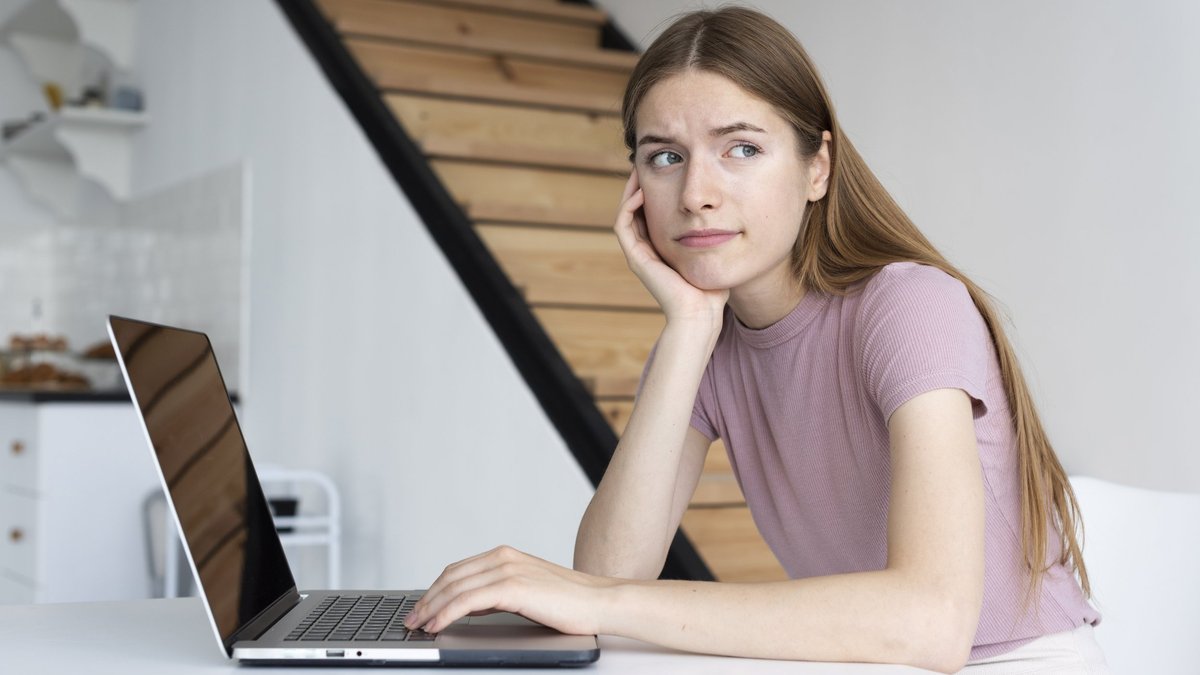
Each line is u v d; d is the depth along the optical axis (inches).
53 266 221.5
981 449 47.6
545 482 92.0
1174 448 73.9
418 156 113.9
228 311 153.2
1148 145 76.0
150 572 138.4
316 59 129.3
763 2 118.3
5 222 216.5
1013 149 86.7
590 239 115.9
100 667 36.4
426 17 144.9
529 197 122.4
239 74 150.3
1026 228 85.4
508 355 96.7
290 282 136.3
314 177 130.2
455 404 104.0
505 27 149.3
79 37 202.1
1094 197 79.8
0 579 151.6
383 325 115.9
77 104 186.7
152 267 180.2
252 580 41.2
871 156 102.5
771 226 47.4
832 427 50.6
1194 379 72.7
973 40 90.7
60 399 139.6
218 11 156.9
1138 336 76.4
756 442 55.3
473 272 102.1
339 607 44.4
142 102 186.2
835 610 38.7
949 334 44.6
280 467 136.5
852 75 104.9
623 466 50.8
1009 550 48.2
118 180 192.4
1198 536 60.4
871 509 50.4
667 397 50.6
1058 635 49.3
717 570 93.7
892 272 47.6
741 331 53.6
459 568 41.1
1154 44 75.7
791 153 47.7
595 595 39.3
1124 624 60.9
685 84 46.6
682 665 37.5
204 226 161.2
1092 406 79.8
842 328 49.4
